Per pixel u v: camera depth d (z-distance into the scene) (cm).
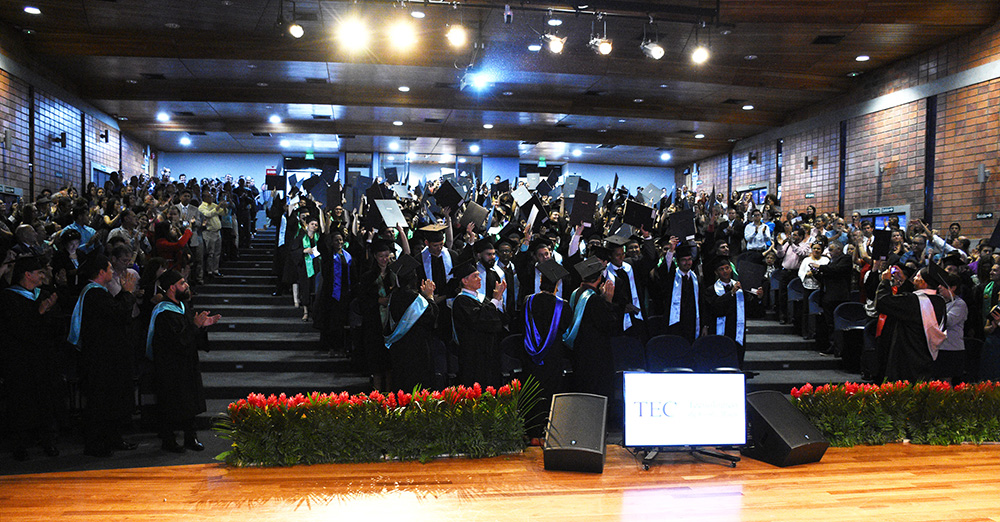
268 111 1923
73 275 766
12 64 1373
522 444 646
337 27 1343
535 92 1788
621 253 843
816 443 604
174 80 1684
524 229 982
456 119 2036
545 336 673
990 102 1307
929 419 695
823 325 1026
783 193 2039
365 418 610
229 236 1422
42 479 549
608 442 679
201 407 643
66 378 696
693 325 853
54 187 1589
